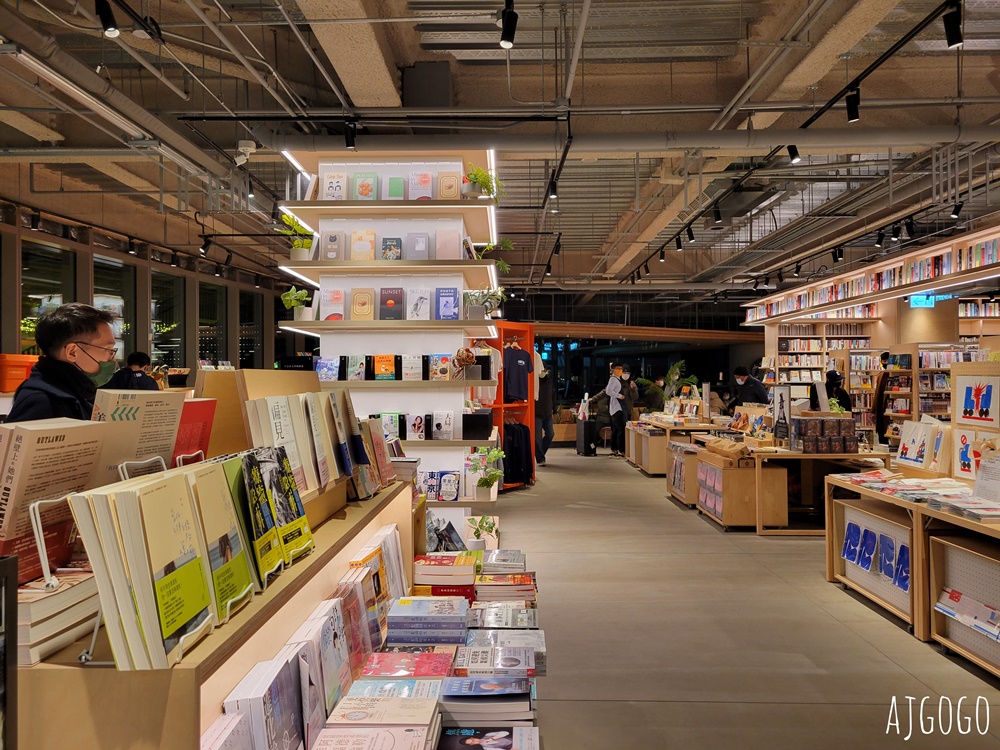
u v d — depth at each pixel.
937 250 10.93
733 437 8.87
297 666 1.55
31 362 5.87
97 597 1.16
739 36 6.88
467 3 6.11
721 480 7.27
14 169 9.81
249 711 1.29
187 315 14.51
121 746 1.00
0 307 9.84
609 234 15.12
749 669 3.67
